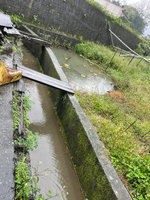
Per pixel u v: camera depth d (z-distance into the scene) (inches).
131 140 160.2
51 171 124.6
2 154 81.9
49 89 223.1
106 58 429.4
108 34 559.5
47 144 146.1
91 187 109.0
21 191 72.4
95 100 216.2
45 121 171.5
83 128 131.8
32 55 325.4
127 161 130.5
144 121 214.1
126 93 285.7
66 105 168.1
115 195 89.6
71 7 430.3
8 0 353.1
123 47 640.4
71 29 466.9
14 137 97.2
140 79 384.8
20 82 144.6
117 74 378.9
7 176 74.2
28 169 87.6
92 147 116.7
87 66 378.6
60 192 113.8
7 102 113.0
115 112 206.2
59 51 413.7
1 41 193.8
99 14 494.0
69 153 143.7
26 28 350.3
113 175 101.5
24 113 122.8
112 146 142.6
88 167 116.3
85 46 465.4
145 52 732.7
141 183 112.5
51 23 426.6
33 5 381.1
